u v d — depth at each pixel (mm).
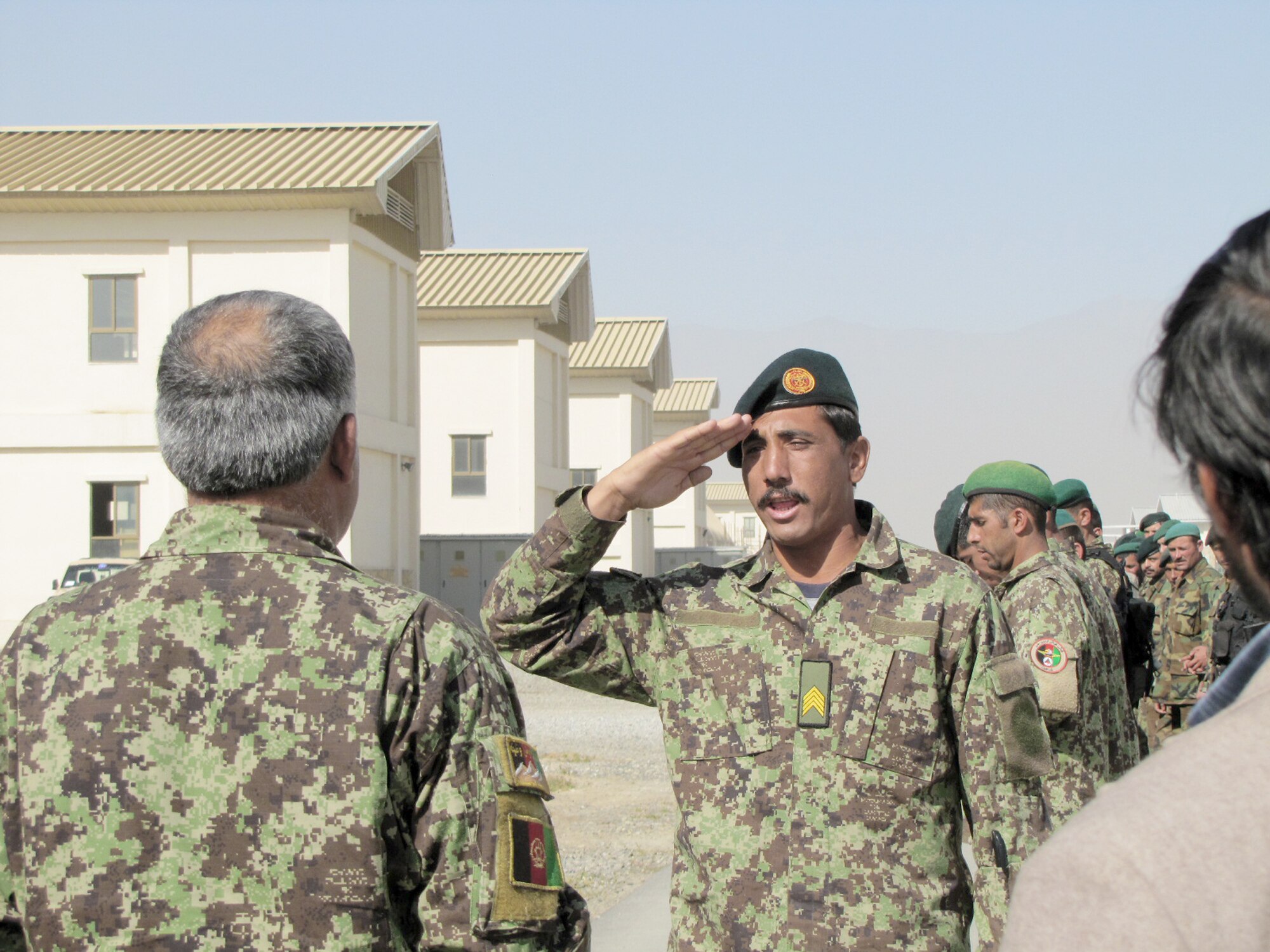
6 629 23406
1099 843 1046
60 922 2002
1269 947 988
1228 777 1043
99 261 23234
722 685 2957
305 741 2014
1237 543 1151
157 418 2238
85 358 23344
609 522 2865
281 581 2119
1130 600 6871
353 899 1982
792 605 2961
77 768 2031
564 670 3055
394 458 25391
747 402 3012
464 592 30781
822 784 2832
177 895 1983
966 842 7566
